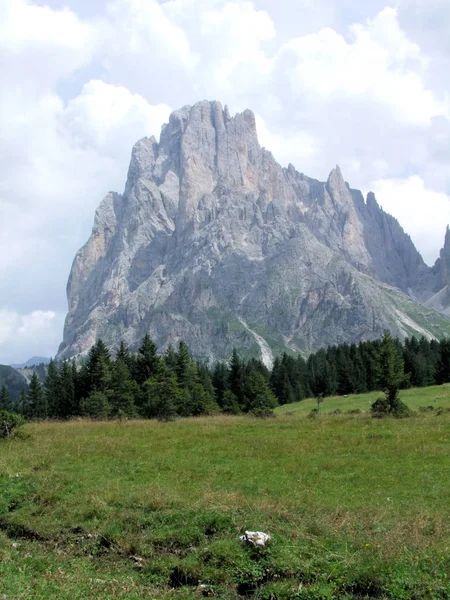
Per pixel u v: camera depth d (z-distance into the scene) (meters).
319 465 26.78
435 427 39.12
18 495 21.55
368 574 13.59
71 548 17.09
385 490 21.88
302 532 16.44
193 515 18.31
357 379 129.50
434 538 15.74
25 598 12.42
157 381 85.88
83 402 80.38
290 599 13.36
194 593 13.90
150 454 30.31
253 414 69.62
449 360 126.44
